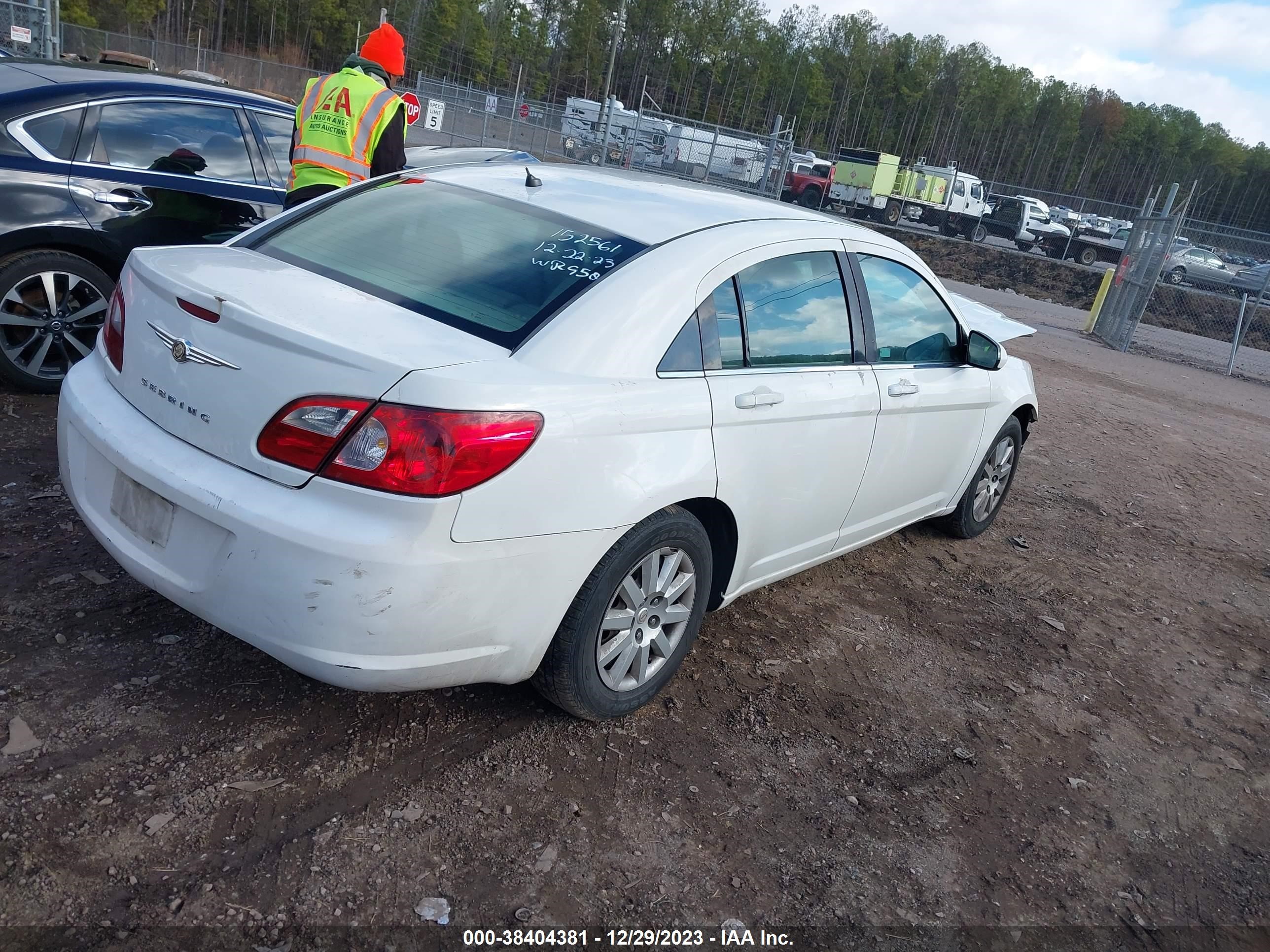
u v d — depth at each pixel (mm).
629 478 2795
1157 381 13484
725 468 3146
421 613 2449
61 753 2660
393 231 3250
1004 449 5410
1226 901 2963
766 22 112250
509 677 2814
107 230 5023
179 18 82688
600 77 104438
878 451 4027
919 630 4363
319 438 2400
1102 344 17094
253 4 89625
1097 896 2877
